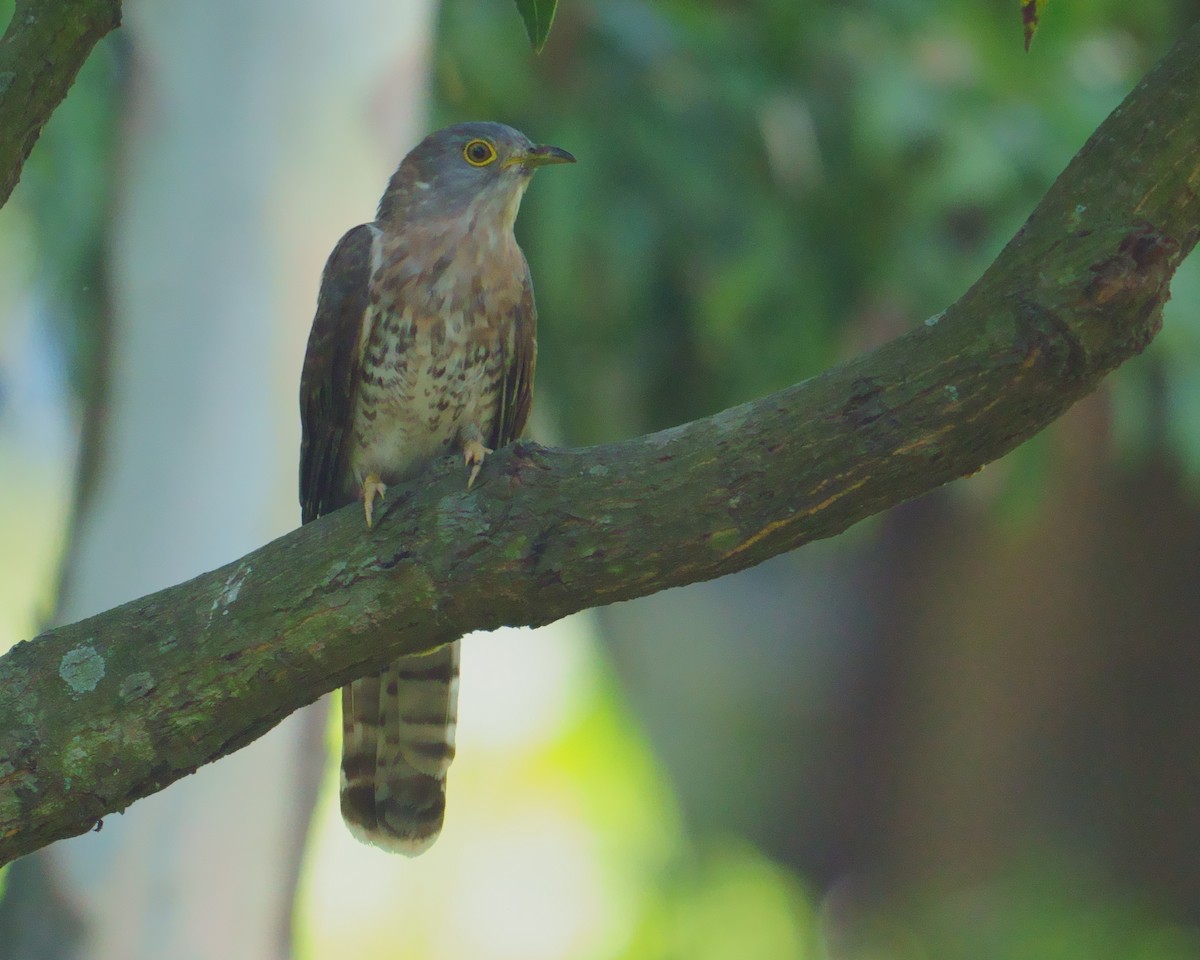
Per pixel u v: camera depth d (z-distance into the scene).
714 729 21.98
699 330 11.57
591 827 15.48
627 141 11.34
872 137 10.97
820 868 20.66
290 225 7.88
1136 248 4.02
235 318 7.84
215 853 7.67
